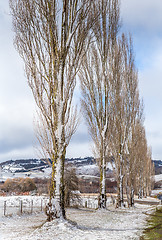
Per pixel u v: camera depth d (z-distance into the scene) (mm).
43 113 11164
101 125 20062
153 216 15453
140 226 11281
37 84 11336
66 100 11227
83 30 11750
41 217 16422
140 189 49375
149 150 62688
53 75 11312
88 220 13000
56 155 10578
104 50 20203
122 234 8969
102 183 19297
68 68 11539
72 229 9023
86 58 20219
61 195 10156
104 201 19047
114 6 19922
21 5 11508
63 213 10078
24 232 9602
